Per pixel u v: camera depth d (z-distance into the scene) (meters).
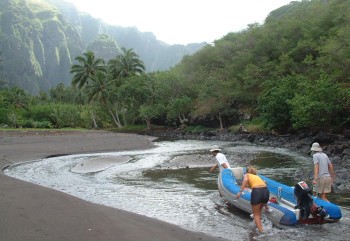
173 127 59.62
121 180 14.49
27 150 24.17
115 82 69.19
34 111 70.62
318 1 58.62
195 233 7.31
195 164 18.33
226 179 10.38
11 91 84.12
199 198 11.00
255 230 7.84
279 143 28.17
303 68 39.34
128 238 6.59
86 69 69.31
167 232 7.20
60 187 13.09
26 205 8.95
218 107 46.91
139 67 79.06
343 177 12.52
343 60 28.98
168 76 60.75
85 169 17.56
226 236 7.45
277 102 30.88
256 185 7.91
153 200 10.83
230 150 24.56
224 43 63.78
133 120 68.50
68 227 7.18
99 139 34.91
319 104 23.95
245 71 46.06
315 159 9.39
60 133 42.97
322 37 39.81
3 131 43.03
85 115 69.44
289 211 7.92
